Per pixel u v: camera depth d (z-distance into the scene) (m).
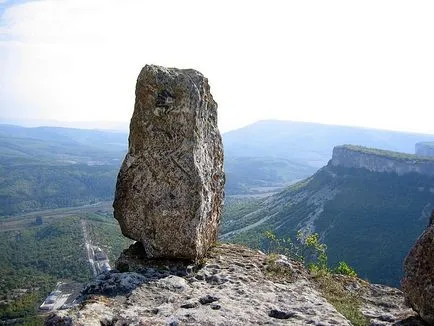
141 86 9.91
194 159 9.84
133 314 7.32
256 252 11.54
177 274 9.40
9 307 89.94
